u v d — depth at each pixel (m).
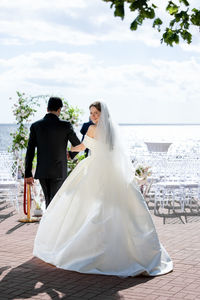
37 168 6.42
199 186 10.34
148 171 5.94
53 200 5.79
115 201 5.26
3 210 9.80
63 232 5.39
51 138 6.37
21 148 9.34
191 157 11.17
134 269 5.04
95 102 5.59
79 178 5.61
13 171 10.08
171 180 10.44
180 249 6.32
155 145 13.77
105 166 5.39
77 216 5.37
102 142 5.45
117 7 3.11
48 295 4.40
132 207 5.35
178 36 3.77
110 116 5.57
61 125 6.43
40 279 4.90
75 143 6.48
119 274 4.97
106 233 5.09
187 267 5.39
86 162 5.59
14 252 6.08
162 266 5.28
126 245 5.11
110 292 4.49
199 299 4.27
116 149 5.46
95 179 5.37
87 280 4.85
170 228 7.90
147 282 4.81
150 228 5.32
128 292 4.49
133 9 3.22
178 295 4.39
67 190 5.61
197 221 8.59
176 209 10.07
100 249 5.06
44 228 5.66
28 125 9.36
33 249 5.96
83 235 5.11
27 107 9.25
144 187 11.72
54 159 6.37
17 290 4.55
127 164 5.49
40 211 8.95
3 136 52.84
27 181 6.49
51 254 5.44
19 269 5.28
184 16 3.70
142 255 5.14
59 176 6.39
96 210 5.20
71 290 4.55
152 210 9.92
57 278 4.93
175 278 4.96
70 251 5.14
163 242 6.78
